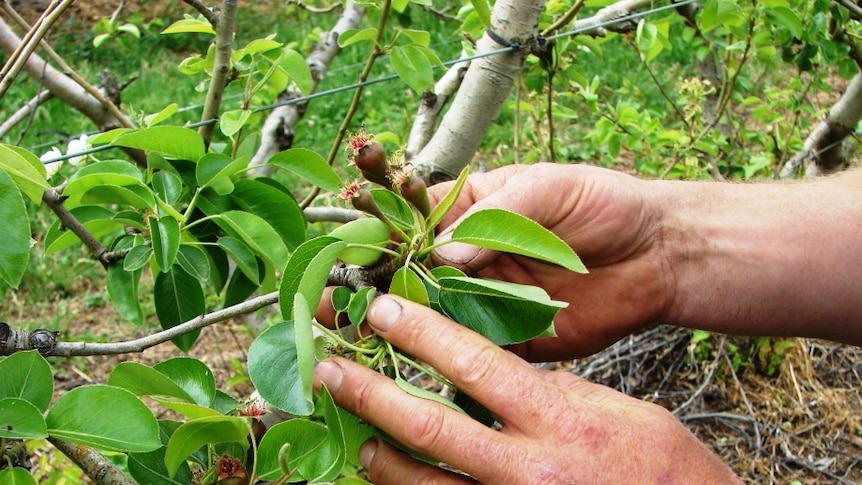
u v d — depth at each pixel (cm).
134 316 58
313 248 43
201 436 40
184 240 58
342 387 43
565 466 43
